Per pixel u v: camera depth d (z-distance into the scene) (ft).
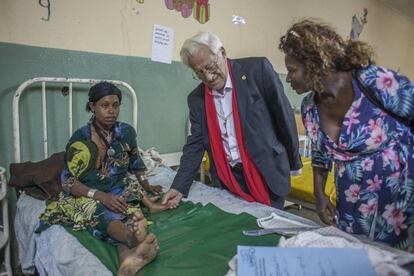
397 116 2.96
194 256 3.30
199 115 5.36
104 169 4.66
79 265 3.29
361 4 13.50
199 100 5.33
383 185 3.13
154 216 4.49
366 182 3.18
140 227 3.42
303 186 6.95
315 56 2.88
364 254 2.44
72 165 4.41
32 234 4.32
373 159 3.12
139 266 3.06
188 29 7.76
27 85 5.45
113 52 6.64
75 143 4.49
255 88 4.80
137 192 4.73
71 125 6.13
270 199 5.27
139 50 7.02
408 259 2.35
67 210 4.16
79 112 6.43
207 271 3.02
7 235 5.35
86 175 4.47
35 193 5.06
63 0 5.90
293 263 2.39
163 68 7.45
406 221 3.10
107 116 4.56
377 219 3.22
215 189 5.57
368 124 3.02
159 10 7.16
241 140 4.97
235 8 8.65
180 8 7.51
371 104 3.01
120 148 4.83
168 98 7.68
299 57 2.97
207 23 8.09
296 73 3.06
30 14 5.59
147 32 7.07
